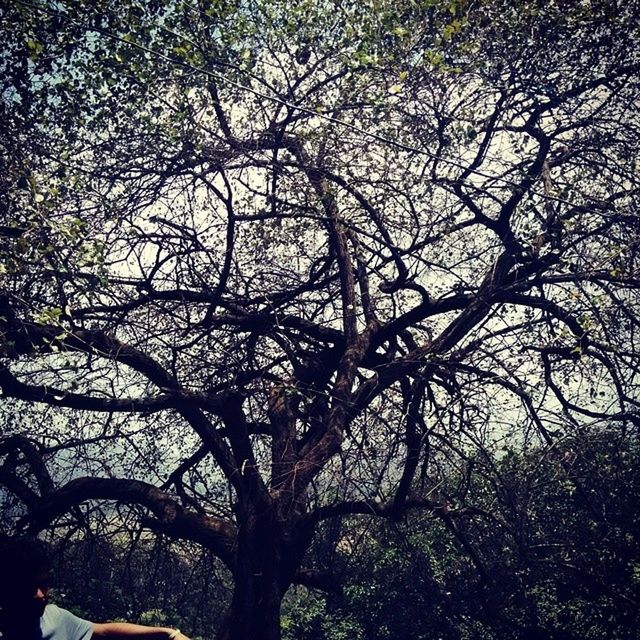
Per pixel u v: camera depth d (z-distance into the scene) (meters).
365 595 16.80
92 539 12.04
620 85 10.31
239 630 9.73
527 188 9.49
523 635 13.83
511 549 13.99
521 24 9.66
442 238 10.64
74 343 9.30
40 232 7.55
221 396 10.34
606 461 11.34
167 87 9.58
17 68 8.91
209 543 10.28
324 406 11.40
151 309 10.91
